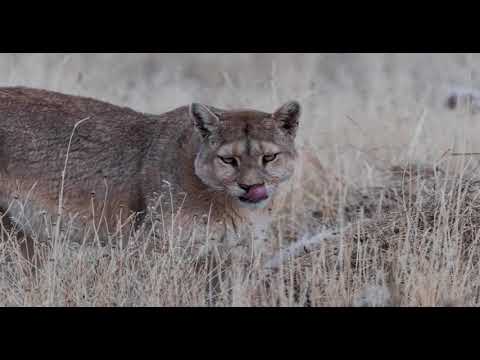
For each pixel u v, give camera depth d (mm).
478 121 16250
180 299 11320
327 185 15109
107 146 12414
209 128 11484
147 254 11938
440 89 20938
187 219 11867
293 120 11789
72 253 11953
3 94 12641
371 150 15391
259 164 11336
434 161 13844
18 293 11492
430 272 11172
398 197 13289
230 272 11766
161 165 12023
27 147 12359
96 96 18719
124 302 11266
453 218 12430
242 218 12008
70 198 12406
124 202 12312
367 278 11672
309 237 13469
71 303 11320
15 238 12188
